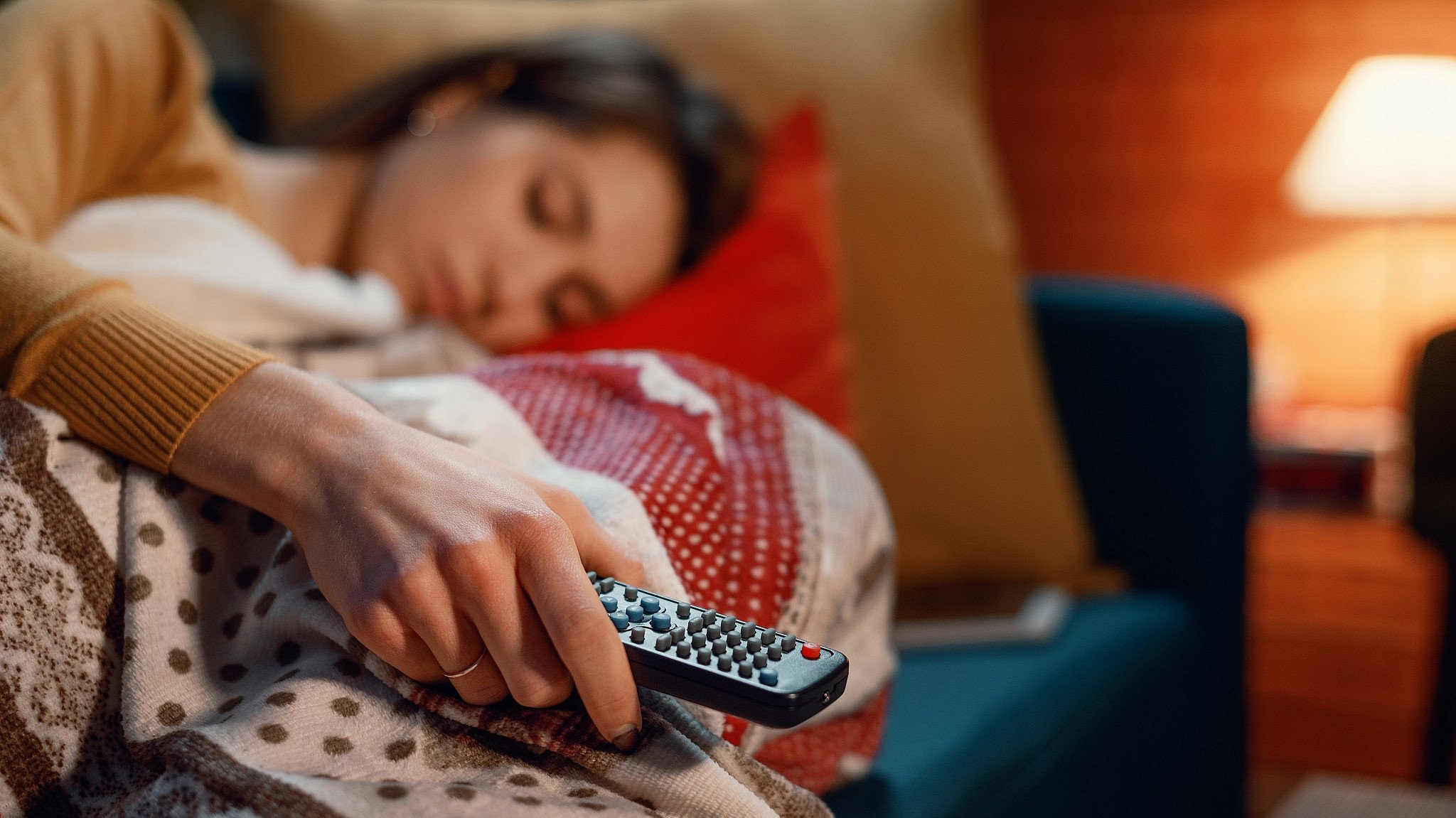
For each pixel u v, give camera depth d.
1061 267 2.13
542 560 0.43
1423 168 1.74
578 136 1.10
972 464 1.16
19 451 0.48
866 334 1.17
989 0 2.10
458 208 1.07
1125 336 1.22
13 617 0.46
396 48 1.21
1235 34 1.97
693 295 1.09
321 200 1.12
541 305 1.07
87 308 0.54
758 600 0.56
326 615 0.47
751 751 0.56
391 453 0.47
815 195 1.13
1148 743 1.03
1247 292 2.04
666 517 0.55
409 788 0.43
